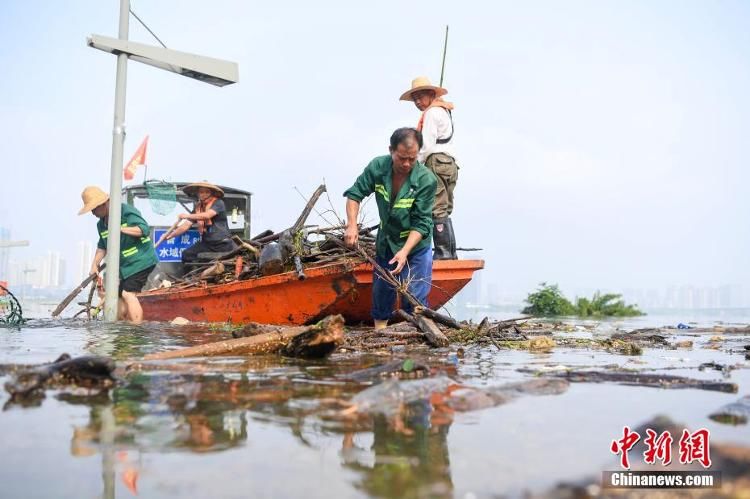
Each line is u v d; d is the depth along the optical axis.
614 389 2.73
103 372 2.67
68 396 2.38
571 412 2.20
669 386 2.83
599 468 1.49
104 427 1.87
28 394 2.40
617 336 6.79
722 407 2.24
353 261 7.02
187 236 10.34
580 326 9.62
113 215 7.50
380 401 2.30
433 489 1.34
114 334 5.61
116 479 1.40
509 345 5.08
